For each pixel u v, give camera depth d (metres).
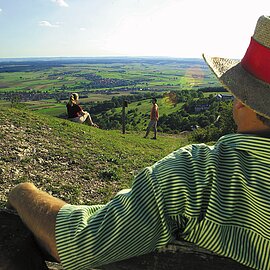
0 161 9.46
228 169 1.61
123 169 10.94
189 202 1.57
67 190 8.54
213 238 1.59
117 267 1.79
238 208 1.60
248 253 1.60
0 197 7.52
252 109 1.51
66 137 13.32
